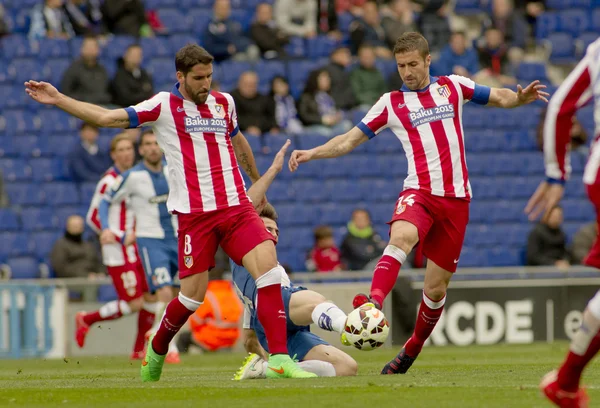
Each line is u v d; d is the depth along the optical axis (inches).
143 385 810.8
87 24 2464.3
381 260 840.9
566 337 1836.9
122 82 2202.3
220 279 1701.5
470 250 2201.0
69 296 1720.0
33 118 2300.7
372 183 2311.8
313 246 2165.4
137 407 625.3
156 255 1354.6
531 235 1994.3
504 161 2437.3
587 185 580.7
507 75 2588.6
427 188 868.0
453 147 876.0
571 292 1839.3
